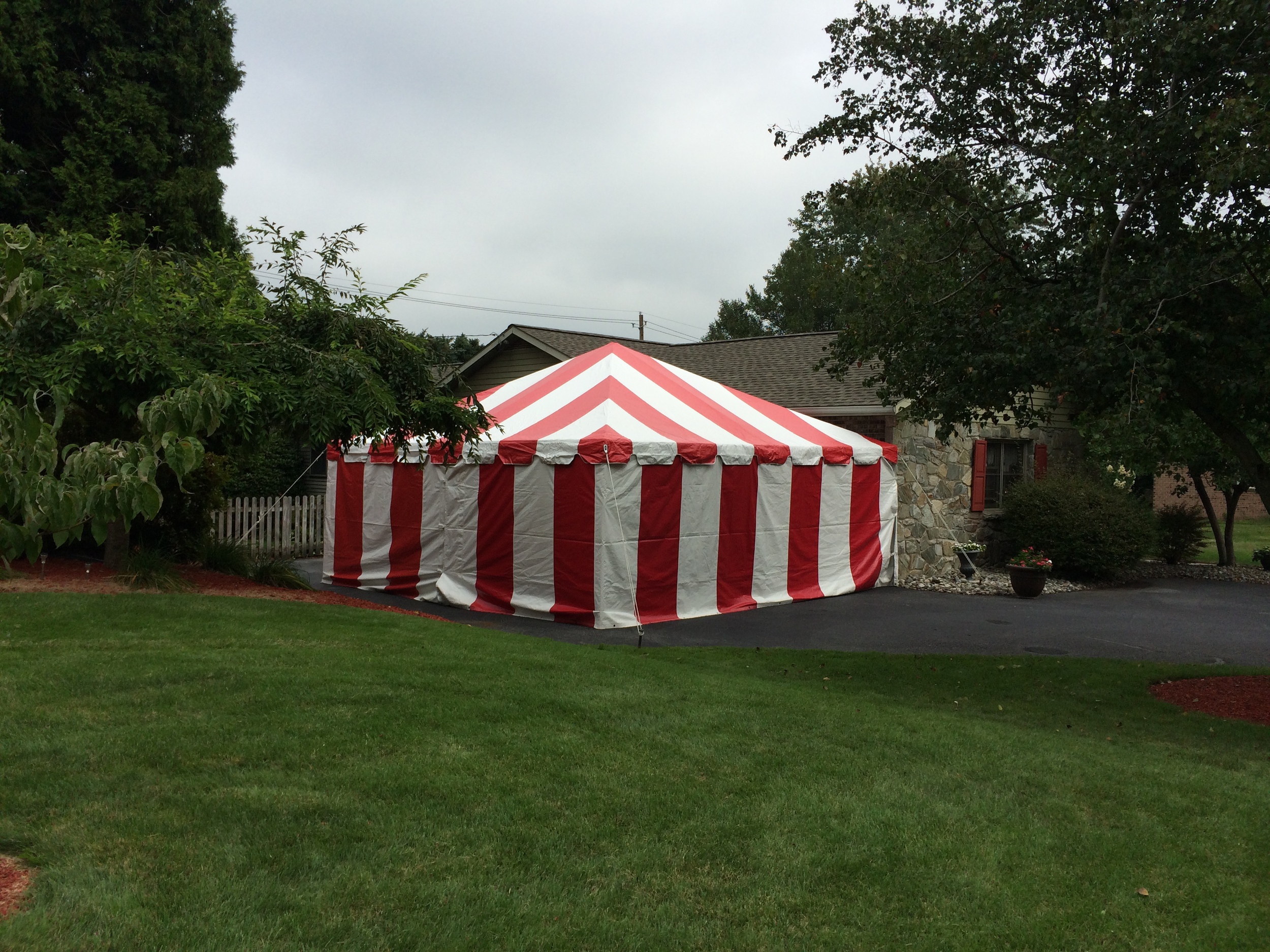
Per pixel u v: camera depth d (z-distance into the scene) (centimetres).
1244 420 756
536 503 1079
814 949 329
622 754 502
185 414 312
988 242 771
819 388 1638
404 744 489
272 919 315
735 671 820
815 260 3728
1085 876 401
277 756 459
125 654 632
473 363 2006
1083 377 670
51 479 300
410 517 1228
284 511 1620
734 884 370
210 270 948
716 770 491
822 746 548
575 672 693
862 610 1212
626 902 350
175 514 1098
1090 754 580
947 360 771
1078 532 1496
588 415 1123
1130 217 712
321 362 855
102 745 456
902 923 351
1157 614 1223
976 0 767
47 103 1548
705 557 1141
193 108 1725
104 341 761
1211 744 632
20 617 722
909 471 1493
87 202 1565
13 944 284
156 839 364
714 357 2045
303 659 654
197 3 1712
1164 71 691
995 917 359
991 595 1377
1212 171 622
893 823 437
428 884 347
